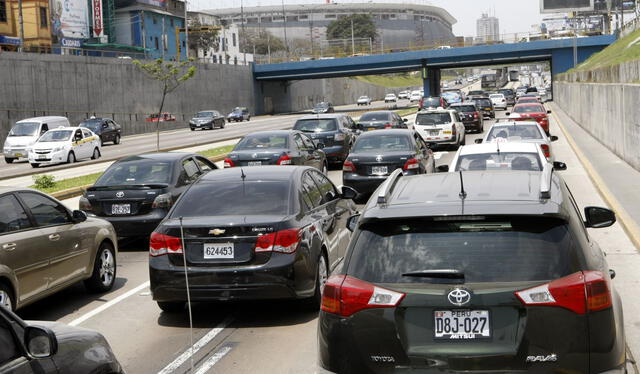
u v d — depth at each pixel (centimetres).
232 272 2070
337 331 1153
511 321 1099
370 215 1195
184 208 2231
